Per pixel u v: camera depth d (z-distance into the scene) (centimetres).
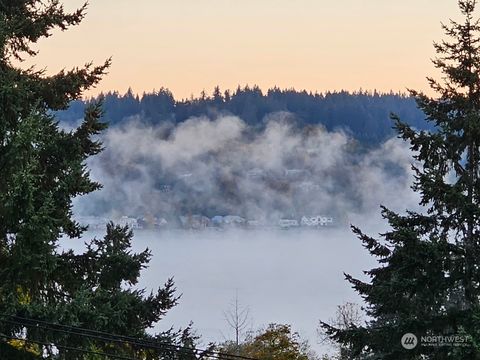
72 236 2322
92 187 2238
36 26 2291
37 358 2077
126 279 2289
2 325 2042
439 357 2238
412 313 2316
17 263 1997
